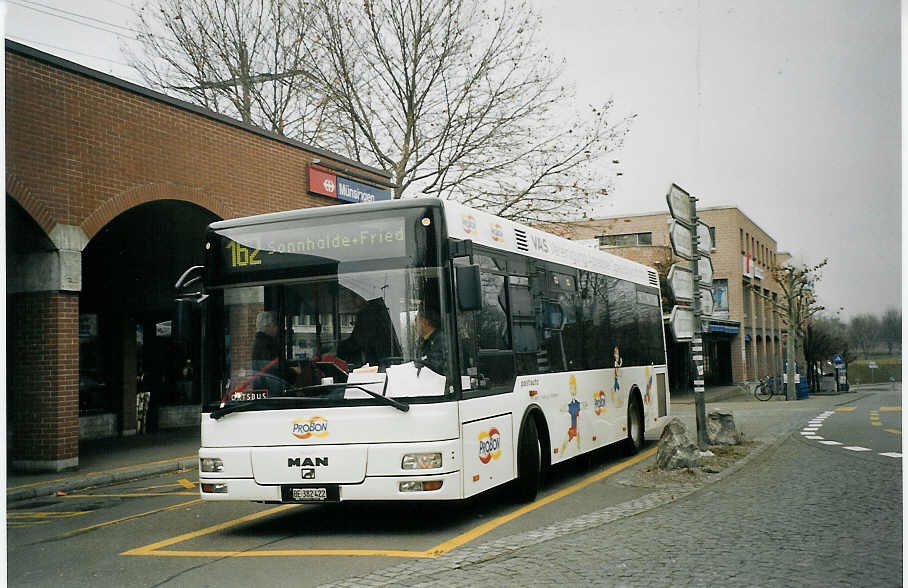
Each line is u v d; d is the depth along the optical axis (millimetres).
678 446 11203
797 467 11641
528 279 10102
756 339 57594
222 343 8242
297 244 8203
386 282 7957
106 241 20047
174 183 16281
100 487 12914
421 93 28062
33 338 13773
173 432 21266
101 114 14734
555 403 10477
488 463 8375
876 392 53562
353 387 7781
